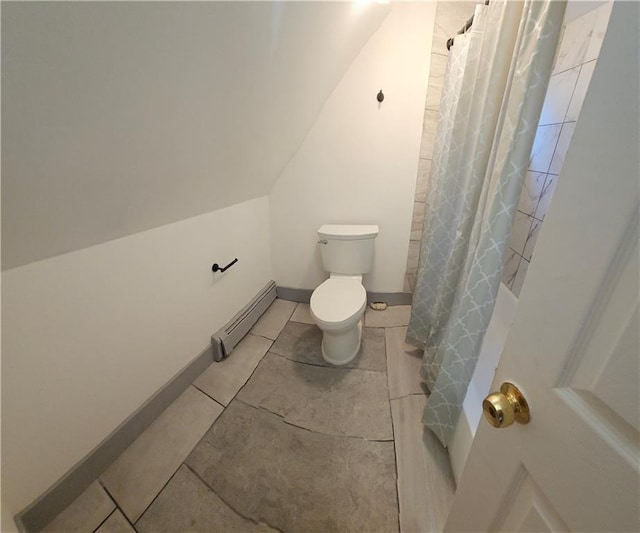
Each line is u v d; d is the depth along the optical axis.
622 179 0.30
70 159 0.70
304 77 1.37
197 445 1.25
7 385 0.83
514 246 1.16
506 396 0.46
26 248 0.80
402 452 1.23
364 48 1.69
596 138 0.33
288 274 2.44
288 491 1.09
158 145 0.91
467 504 0.62
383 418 1.39
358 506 1.05
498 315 1.27
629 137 0.29
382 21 1.62
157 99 0.77
